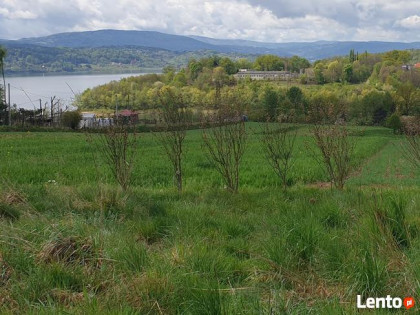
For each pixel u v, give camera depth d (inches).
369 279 151.3
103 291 148.4
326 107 397.4
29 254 174.1
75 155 920.3
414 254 172.9
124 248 181.3
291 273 164.4
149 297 141.9
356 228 210.4
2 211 255.0
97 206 273.1
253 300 138.3
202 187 494.3
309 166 800.3
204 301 132.6
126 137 360.5
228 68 4913.9
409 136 435.5
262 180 645.9
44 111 2556.6
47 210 269.9
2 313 128.7
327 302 138.5
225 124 382.6
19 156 890.1
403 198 269.0
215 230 228.1
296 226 201.8
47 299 139.9
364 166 1076.5
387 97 3528.5
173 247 189.5
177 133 388.2
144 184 566.6
